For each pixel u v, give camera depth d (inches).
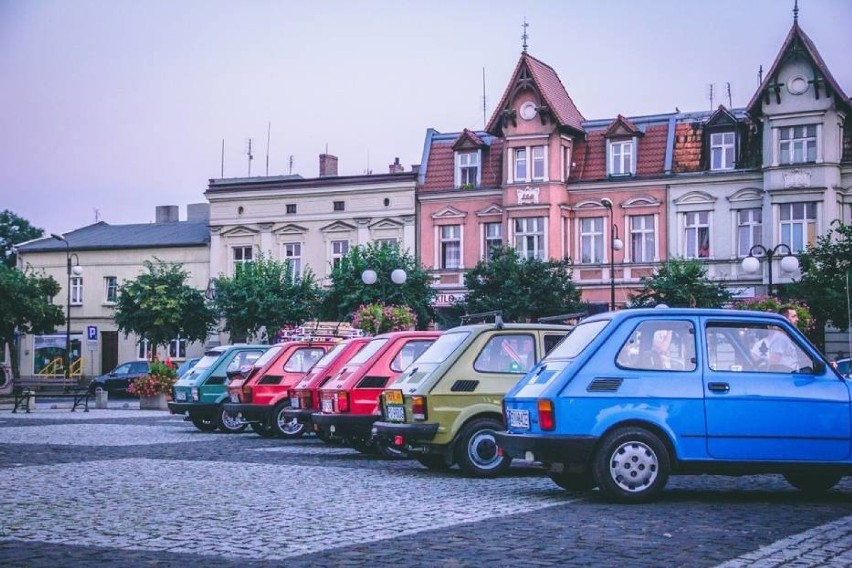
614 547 368.5
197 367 1115.3
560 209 2098.9
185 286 2373.3
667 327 496.7
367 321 1424.7
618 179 2090.3
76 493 532.1
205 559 349.4
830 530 400.8
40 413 1521.9
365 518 440.5
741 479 607.8
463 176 2223.2
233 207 2422.5
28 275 2610.7
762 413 489.7
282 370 982.4
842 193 1919.3
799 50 1918.1
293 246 2373.3
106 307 2652.6
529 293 1907.0
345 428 743.1
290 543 379.6
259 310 2126.0
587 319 529.3
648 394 485.1
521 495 520.7
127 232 2726.4
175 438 974.4
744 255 1994.3
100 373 2652.6
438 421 616.4
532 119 2107.5
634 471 482.6
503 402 524.1
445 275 2207.2
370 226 2285.9
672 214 2054.6
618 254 2092.8
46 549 370.6
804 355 503.2
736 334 500.4
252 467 672.4
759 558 345.4
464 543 378.3
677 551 360.5
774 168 1934.1
